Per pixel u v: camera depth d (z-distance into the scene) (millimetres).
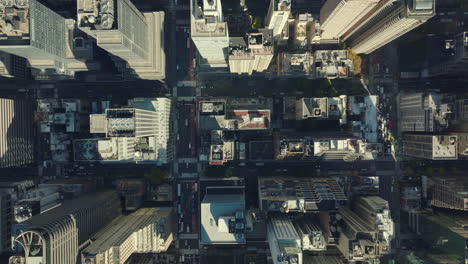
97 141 197500
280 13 185500
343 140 199375
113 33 164500
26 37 176250
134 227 199125
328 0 194125
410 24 173125
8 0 169625
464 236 183250
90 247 171125
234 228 195250
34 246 144250
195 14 163375
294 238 180375
